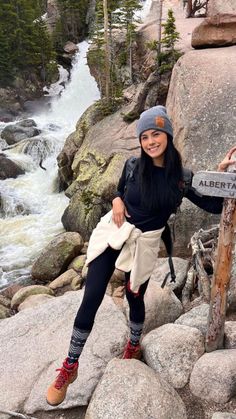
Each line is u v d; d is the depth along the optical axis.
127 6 18.20
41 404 3.56
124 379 3.31
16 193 12.65
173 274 3.35
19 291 7.32
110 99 13.37
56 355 4.07
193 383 3.46
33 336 4.39
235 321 4.18
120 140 10.43
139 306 3.46
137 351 3.74
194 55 8.75
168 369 3.60
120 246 2.95
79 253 8.62
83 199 9.37
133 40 16.89
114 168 9.29
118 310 4.55
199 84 7.61
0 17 25.14
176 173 2.77
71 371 3.22
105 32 16.48
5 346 4.29
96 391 3.34
